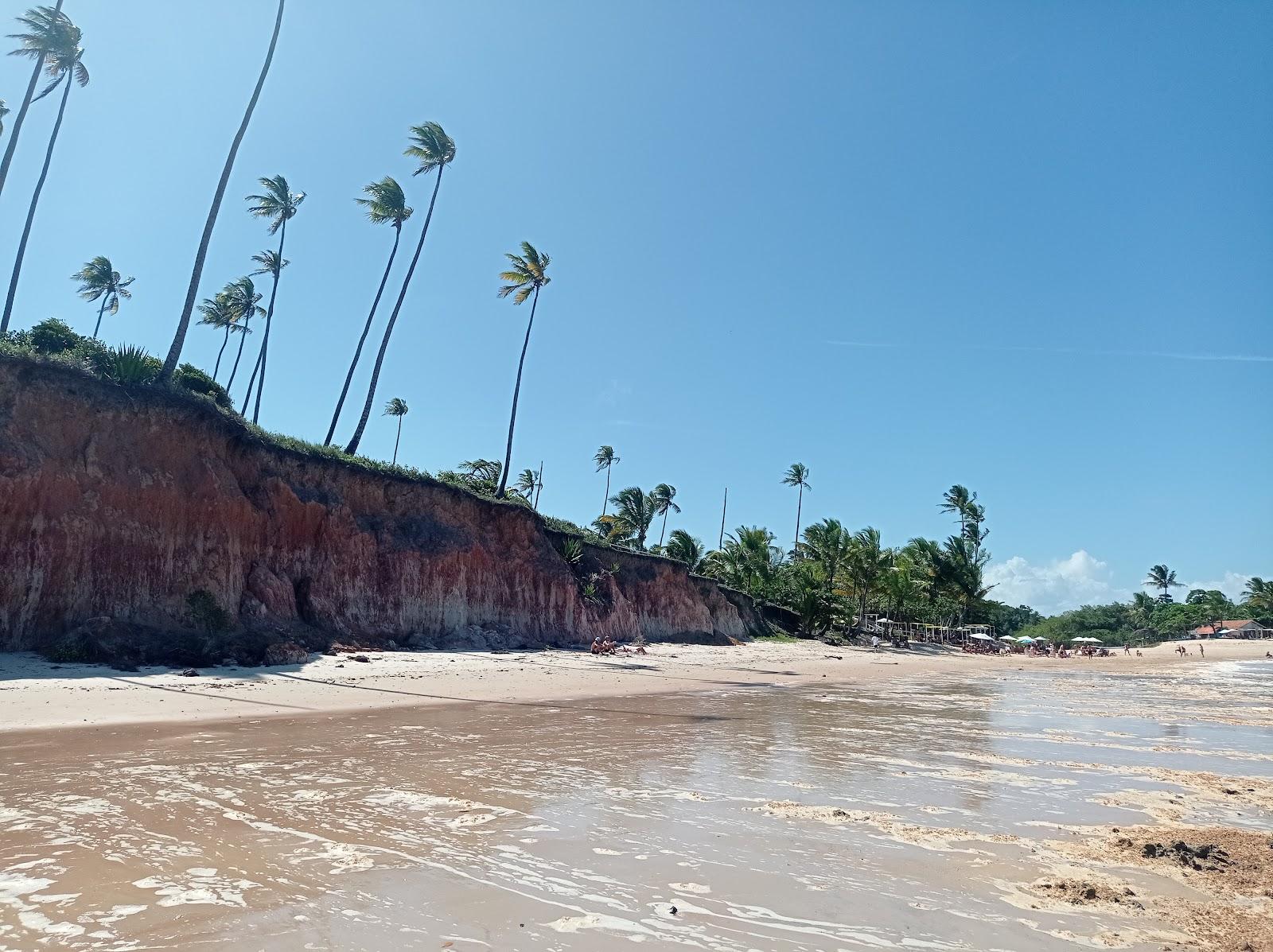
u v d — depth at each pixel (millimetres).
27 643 19359
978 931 5477
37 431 21141
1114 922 5707
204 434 25609
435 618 33312
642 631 49688
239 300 53781
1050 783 11078
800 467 96250
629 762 11625
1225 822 9039
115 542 21750
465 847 7000
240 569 25453
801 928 5406
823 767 11820
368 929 5098
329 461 31562
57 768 9383
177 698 15516
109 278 52969
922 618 79062
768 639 62562
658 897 5918
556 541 44875
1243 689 32219
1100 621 121250
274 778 9383
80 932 4891
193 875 5996
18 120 28000
